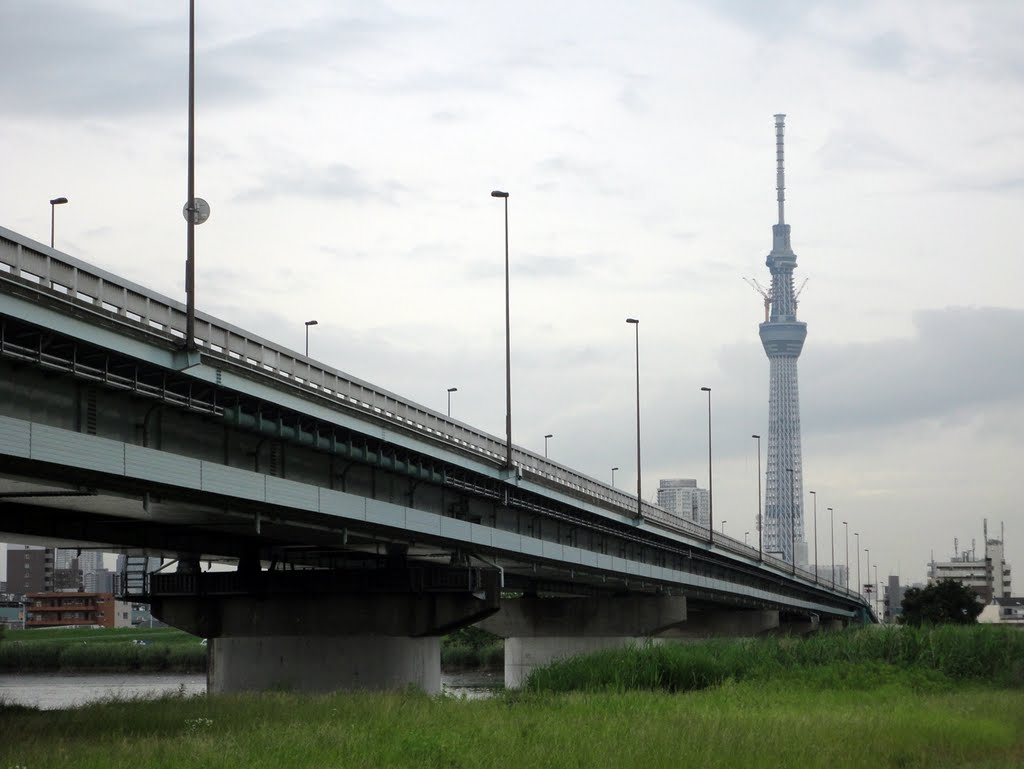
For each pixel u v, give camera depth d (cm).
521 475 7900
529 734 3650
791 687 6359
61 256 3825
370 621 6781
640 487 11094
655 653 6775
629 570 9544
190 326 4388
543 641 10944
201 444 4722
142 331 4147
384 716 4122
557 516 8781
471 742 3397
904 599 18150
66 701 9519
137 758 3077
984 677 6969
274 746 3266
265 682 6862
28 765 2961
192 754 3114
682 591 11925
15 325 3659
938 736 3975
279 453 5291
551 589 10931
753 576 15525
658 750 3284
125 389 4141
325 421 5428
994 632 7488
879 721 4253
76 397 4000
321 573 6856
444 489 7138
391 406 6206
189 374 4391
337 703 4862
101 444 3809
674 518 11650
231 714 4400
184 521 5316
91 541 5516
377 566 7169
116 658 16538
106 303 4038
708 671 6738
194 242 4597
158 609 7000
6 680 14350
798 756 3325
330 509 5194
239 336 4812
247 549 6806
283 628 6888
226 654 6962
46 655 16538
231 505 4775
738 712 4566
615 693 5597
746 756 3272
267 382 4928
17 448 3469
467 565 6919
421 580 6769
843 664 7006
